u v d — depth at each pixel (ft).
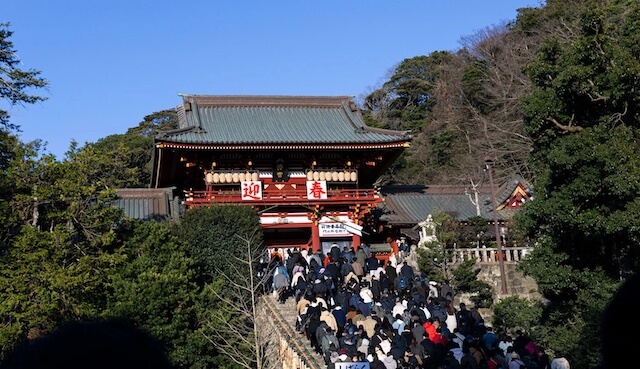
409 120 294.46
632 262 98.68
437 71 297.33
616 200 94.22
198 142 150.10
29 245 95.09
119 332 8.67
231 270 123.95
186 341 98.02
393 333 89.40
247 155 158.71
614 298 10.82
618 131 94.63
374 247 169.58
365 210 163.94
